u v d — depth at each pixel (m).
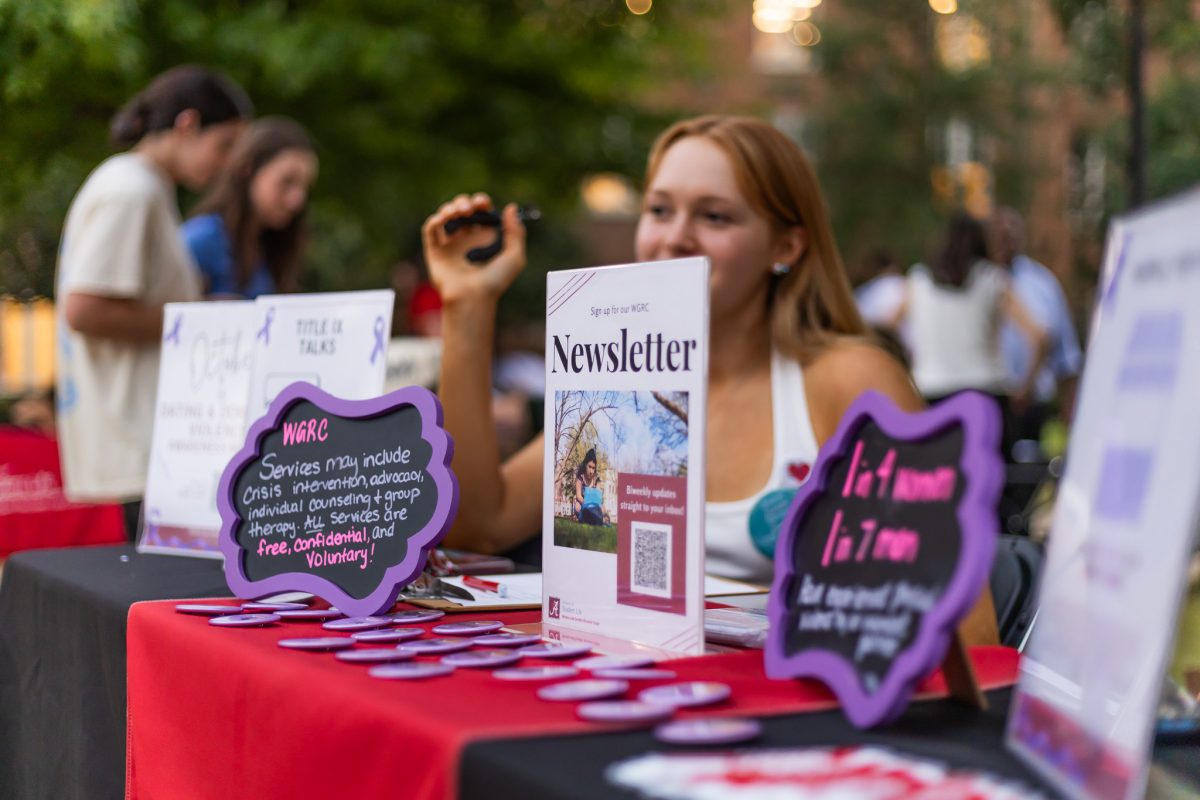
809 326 1.96
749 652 1.21
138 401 2.82
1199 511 0.75
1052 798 0.78
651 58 10.08
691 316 1.21
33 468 2.99
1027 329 5.22
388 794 0.95
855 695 0.94
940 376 5.35
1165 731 1.02
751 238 1.94
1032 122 15.49
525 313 17.39
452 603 1.52
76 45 4.68
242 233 3.28
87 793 1.64
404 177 9.13
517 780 0.80
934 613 0.90
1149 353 0.83
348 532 1.47
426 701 0.98
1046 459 5.00
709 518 1.90
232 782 1.21
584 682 1.04
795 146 1.99
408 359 3.50
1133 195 5.50
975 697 1.00
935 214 15.92
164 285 2.90
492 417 2.10
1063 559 0.90
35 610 1.87
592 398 1.32
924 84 16.11
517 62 9.49
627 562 1.26
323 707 1.04
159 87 2.99
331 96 8.05
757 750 0.86
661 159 2.03
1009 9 15.23
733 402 1.96
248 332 2.02
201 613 1.43
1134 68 5.47
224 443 2.01
